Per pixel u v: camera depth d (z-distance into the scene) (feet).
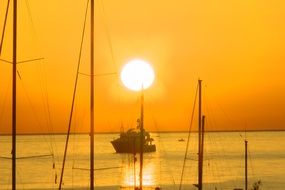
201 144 299.99
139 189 292.81
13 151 188.75
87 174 608.19
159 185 488.44
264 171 633.61
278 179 535.60
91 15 212.84
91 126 209.05
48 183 522.47
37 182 532.32
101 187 478.18
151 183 505.66
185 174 604.08
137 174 559.38
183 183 510.17
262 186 483.51
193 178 557.33
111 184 494.59
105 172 598.34
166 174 603.67
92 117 209.36
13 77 191.72
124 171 606.96
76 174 609.83
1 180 541.75
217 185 491.72
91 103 210.38
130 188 460.55
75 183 517.55
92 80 211.41
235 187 477.36
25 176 593.42
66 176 587.68
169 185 494.59
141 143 286.66
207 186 485.56
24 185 506.48
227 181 521.24
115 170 609.83
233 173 604.49
